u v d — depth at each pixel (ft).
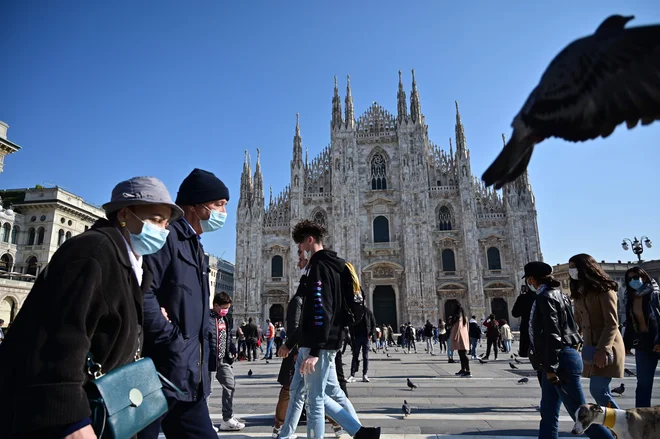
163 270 16.57
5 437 9.00
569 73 5.46
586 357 27.02
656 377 55.06
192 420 16.37
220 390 54.44
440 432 30.25
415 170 214.48
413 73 228.43
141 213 14.12
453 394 47.09
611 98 4.95
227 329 33.30
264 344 194.49
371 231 214.28
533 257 197.26
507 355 106.63
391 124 228.22
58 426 8.98
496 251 205.26
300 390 25.25
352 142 222.28
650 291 30.01
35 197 211.00
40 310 9.80
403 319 203.21
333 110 229.66
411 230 207.62
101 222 13.09
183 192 19.84
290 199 220.84
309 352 22.91
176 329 15.69
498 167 6.52
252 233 219.82
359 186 221.46
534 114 5.95
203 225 20.39
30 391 9.03
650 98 4.61
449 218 212.23
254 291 212.64
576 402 22.57
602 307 25.68
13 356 9.45
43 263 201.46
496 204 209.87
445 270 206.18
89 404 9.97
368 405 40.91
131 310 11.71
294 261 213.87
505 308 198.70
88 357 10.92
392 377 63.41
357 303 24.47
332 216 217.77
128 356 11.81
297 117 231.30
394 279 206.69
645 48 4.65
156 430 14.83
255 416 37.24
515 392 48.14
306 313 23.24
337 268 24.18
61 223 212.02
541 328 23.68
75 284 10.14
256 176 227.20
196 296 17.33
